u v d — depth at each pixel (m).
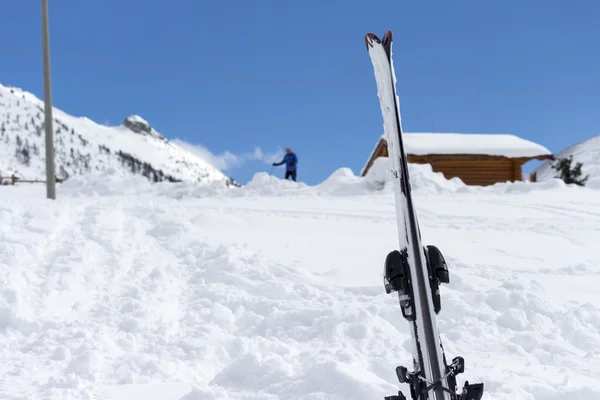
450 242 10.15
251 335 5.72
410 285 2.18
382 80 2.31
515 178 30.09
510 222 12.66
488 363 4.62
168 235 9.70
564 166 27.53
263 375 4.05
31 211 9.82
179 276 7.66
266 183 21.81
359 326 5.37
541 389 3.79
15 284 6.56
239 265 7.78
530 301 5.94
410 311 2.17
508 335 5.41
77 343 5.20
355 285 7.07
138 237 9.43
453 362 2.19
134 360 4.61
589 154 45.97
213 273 7.56
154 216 10.91
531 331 5.46
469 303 6.08
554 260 8.95
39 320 5.76
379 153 32.66
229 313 6.21
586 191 19.41
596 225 12.30
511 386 3.82
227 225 10.85
